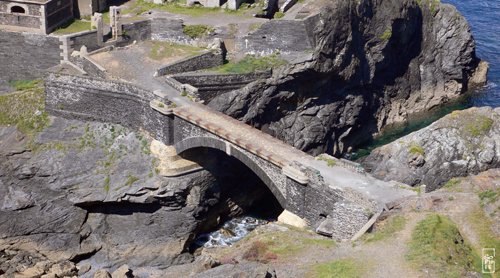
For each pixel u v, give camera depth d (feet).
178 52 318.24
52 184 283.38
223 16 336.08
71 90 295.89
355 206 223.51
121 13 339.98
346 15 319.68
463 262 198.29
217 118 269.64
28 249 279.28
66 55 312.09
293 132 322.96
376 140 348.18
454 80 376.68
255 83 310.65
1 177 284.82
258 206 307.99
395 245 204.54
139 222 285.23
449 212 216.95
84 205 282.97
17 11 317.63
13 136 293.23
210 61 312.29
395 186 229.25
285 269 207.62
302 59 312.91
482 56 405.39
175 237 284.61
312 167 238.07
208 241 290.97
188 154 282.15
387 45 341.21
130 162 285.43
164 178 281.33
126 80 295.28
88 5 333.42
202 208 286.25
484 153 287.28
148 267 281.95
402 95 361.71
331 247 214.90
